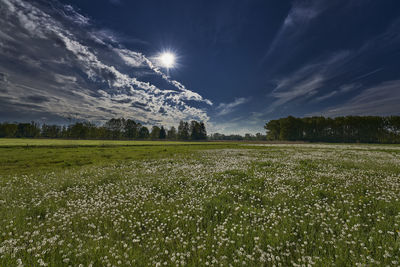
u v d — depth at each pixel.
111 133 147.38
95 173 12.12
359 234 4.05
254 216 5.07
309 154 24.00
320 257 3.39
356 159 17.67
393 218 4.68
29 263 3.21
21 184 9.16
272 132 131.88
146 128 167.88
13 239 3.92
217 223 4.95
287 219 4.91
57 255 3.54
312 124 119.44
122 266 3.19
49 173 12.30
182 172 12.10
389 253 3.30
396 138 99.81
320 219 4.91
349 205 5.77
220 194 7.17
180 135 158.88
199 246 3.58
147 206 6.22
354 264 3.04
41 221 5.11
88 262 3.34
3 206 6.05
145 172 12.31
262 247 3.76
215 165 14.98
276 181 8.92
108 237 4.15
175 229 4.43
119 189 8.28
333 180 9.04
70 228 4.67
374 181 8.65
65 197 7.31
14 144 42.00
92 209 5.85
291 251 3.68
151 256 3.57
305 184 8.57
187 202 6.50
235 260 3.19
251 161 16.72
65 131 142.50
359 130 108.69
